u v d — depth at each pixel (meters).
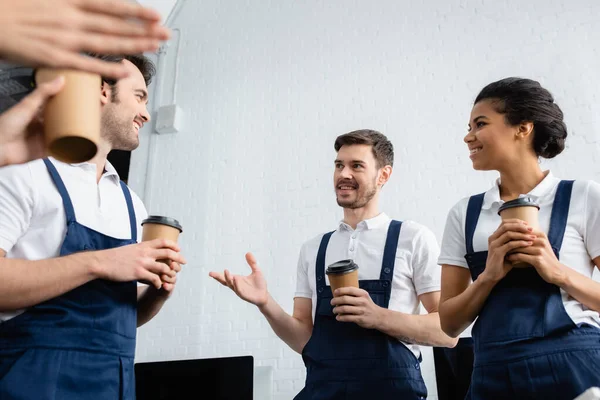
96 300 1.27
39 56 0.43
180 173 4.16
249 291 1.71
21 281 1.11
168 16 4.79
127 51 0.47
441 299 1.39
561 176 3.11
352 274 1.62
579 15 3.48
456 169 3.40
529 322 1.12
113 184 1.52
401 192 3.45
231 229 3.84
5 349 1.15
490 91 1.37
